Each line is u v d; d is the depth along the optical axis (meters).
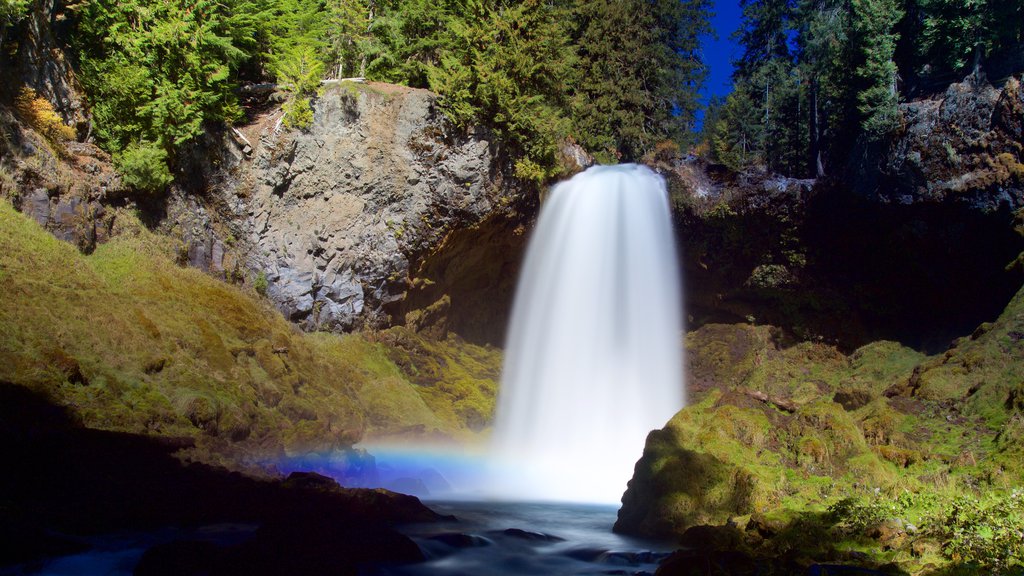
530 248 30.88
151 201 23.94
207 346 20.69
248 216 26.14
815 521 12.20
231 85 25.98
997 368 18.61
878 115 28.48
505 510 17.81
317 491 14.56
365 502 14.24
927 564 10.35
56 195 20.94
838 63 32.34
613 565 12.02
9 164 19.98
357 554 11.21
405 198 27.70
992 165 25.78
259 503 13.65
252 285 25.84
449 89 27.38
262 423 19.33
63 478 13.11
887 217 29.12
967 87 26.81
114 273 21.27
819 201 30.98
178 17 24.56
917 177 27.42
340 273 27.27
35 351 16.23
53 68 22.83
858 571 10.00
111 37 24.02
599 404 30.20
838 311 32.47
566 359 30.28
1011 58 26.55
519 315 31.03
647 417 31.03
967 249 27.33
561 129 29.69
